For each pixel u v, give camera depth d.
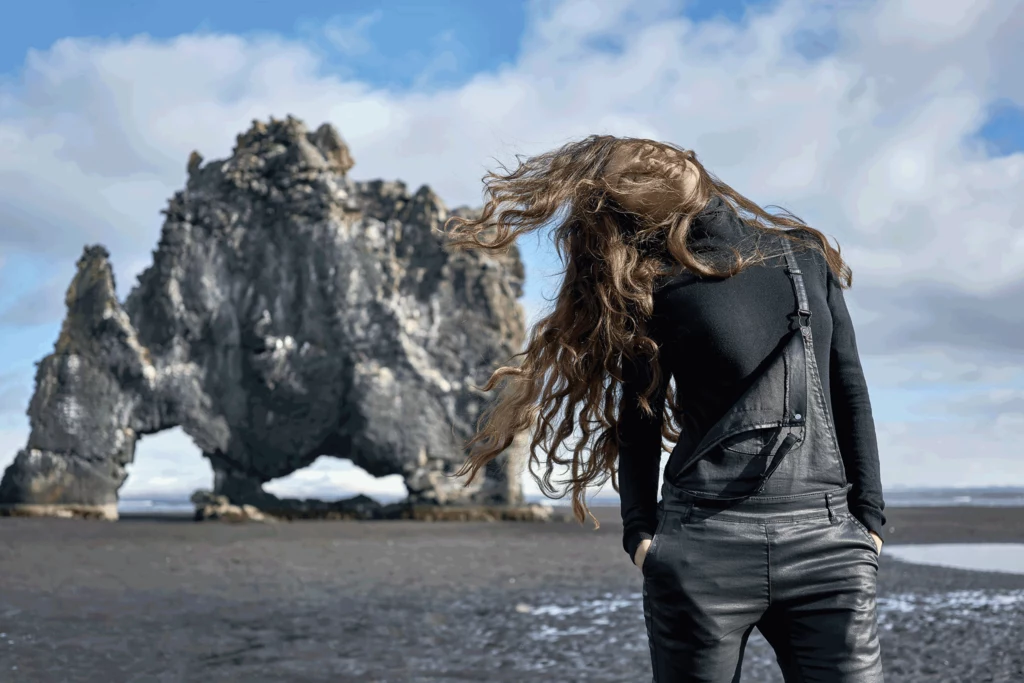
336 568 14.27
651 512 1.99
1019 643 6.43
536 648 6.43
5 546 19.19
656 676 1.90
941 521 34.66
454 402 45.69
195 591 10.62
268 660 5.87
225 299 46.09
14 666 5.48
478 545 21.39
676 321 1.91
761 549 1.78
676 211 1.93
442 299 47.31
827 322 1.91
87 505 42.72
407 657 6.02
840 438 1.92
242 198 47.47
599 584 11.66
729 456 1.84
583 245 2.06
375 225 48.09
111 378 44.25
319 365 45.28
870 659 1.75
